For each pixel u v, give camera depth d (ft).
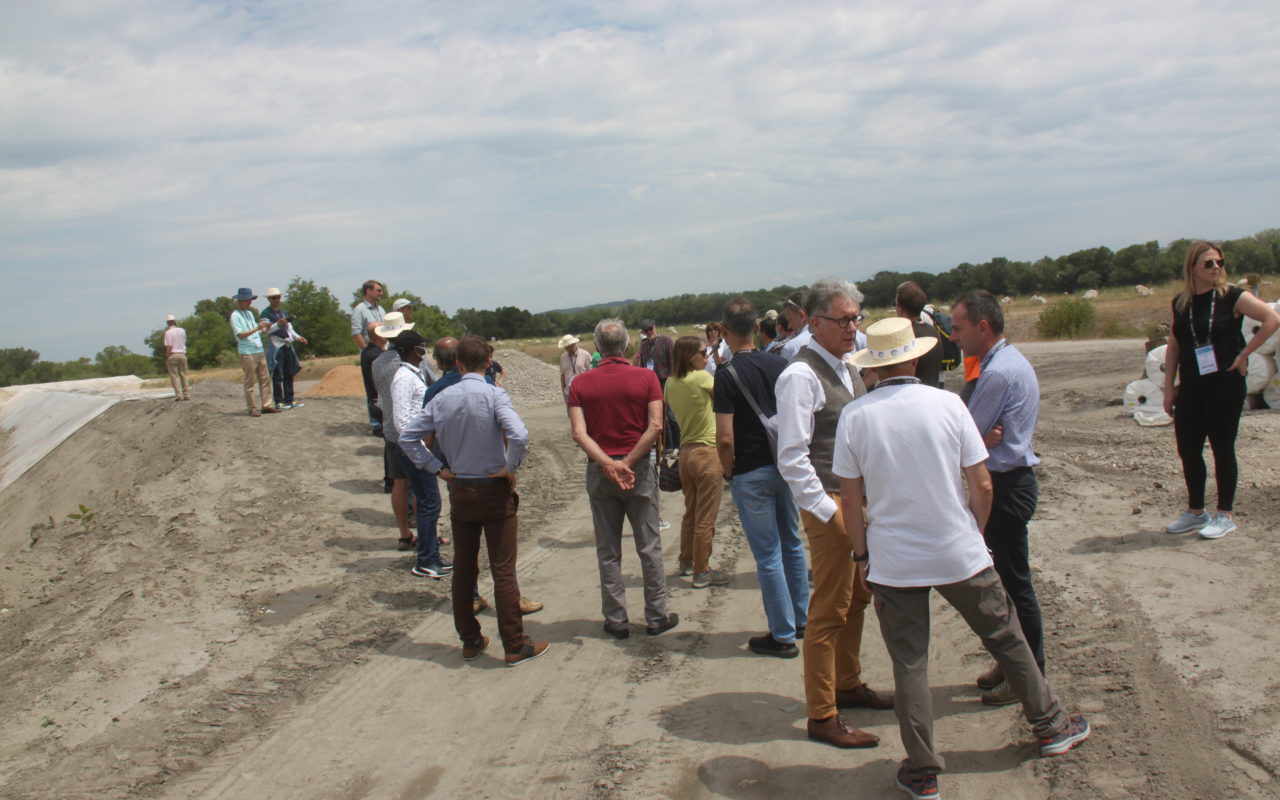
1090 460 28.22
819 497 12.59
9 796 13.25
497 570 17.60
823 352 14.11
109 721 15.83
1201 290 18.34
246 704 16.28
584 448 17.78
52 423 62.95
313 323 216.74
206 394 55.06
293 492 32.78
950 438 10.84
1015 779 11.59
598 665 17.24
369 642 19.38
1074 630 15.75
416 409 23.49
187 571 24.72
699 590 21.47
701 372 21.31
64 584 26.11
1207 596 15.89
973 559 10.89
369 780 13.32
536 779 12.98
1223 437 18.42
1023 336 119.14
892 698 14.37
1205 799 10.27
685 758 13.16
